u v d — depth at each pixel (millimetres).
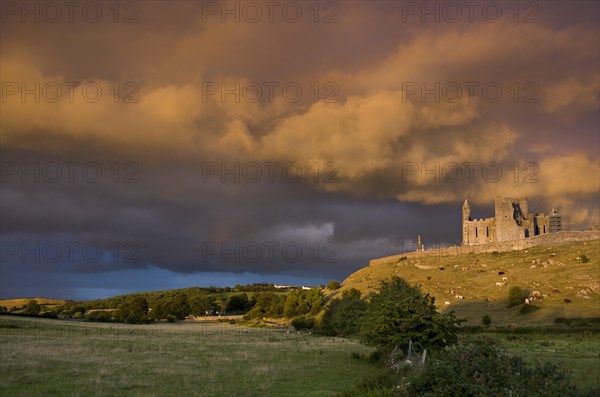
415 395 19609
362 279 169250
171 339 69562
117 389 28422
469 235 190000
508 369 18078
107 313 155750
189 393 27797
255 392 28734
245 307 190125
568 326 90938
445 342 43469
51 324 89125
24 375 32250
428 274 154125
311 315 137875
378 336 44375
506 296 118562
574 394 17172
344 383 32656
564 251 148875
